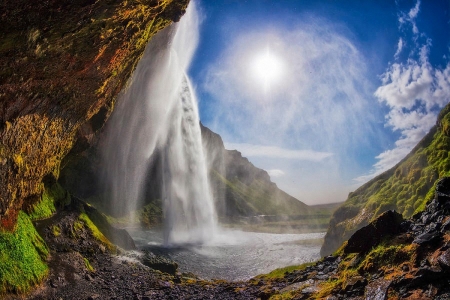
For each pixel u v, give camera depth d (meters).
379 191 16.64
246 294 8.07
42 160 10.82
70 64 7.56
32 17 5.20
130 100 28.47
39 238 10.06
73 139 14.16
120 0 6.24
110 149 32.41
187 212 41.31
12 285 7.38
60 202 13.41
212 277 15.16
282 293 7.34
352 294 5.86
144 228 35.09
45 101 8.46
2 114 7.10
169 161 41.00
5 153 7.91
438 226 6.53
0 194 8.18
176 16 10.50
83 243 12.00
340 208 19.48
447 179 7.68
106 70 9.56
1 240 8.05
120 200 36.88
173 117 38.84
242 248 25.28
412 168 14.32
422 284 5.07
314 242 29.55
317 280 7.73
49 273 8.96
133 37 9.04
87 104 11.02
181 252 21.92
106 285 9.34
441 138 13.20
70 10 5.61
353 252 7.61
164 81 29.81
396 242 6.64
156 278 10.37
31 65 6.48
